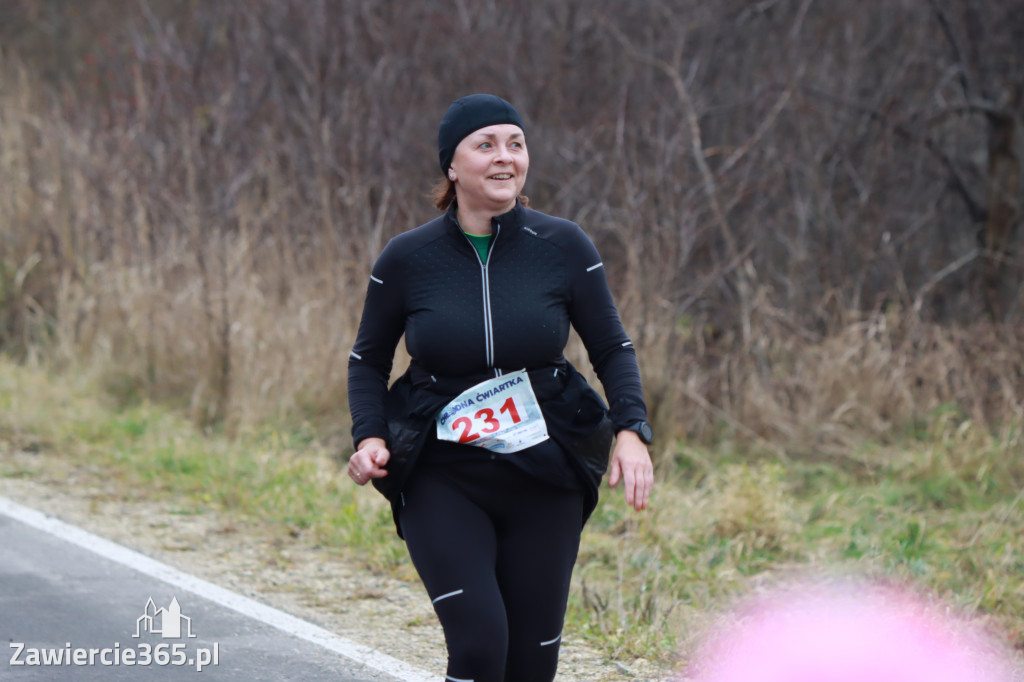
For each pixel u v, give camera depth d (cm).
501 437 916
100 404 2611
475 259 930
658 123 2578
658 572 1662
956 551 1794
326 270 2634
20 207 3192
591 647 1401
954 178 2980
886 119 2988
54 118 3384
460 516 925
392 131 2942
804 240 2831
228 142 3052
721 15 3198
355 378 966
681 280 2428
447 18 3225
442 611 902
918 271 2934
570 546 950
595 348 957
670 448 2255
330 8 3191
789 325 2580
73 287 2952
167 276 2803
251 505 1952
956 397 2405
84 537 1752
